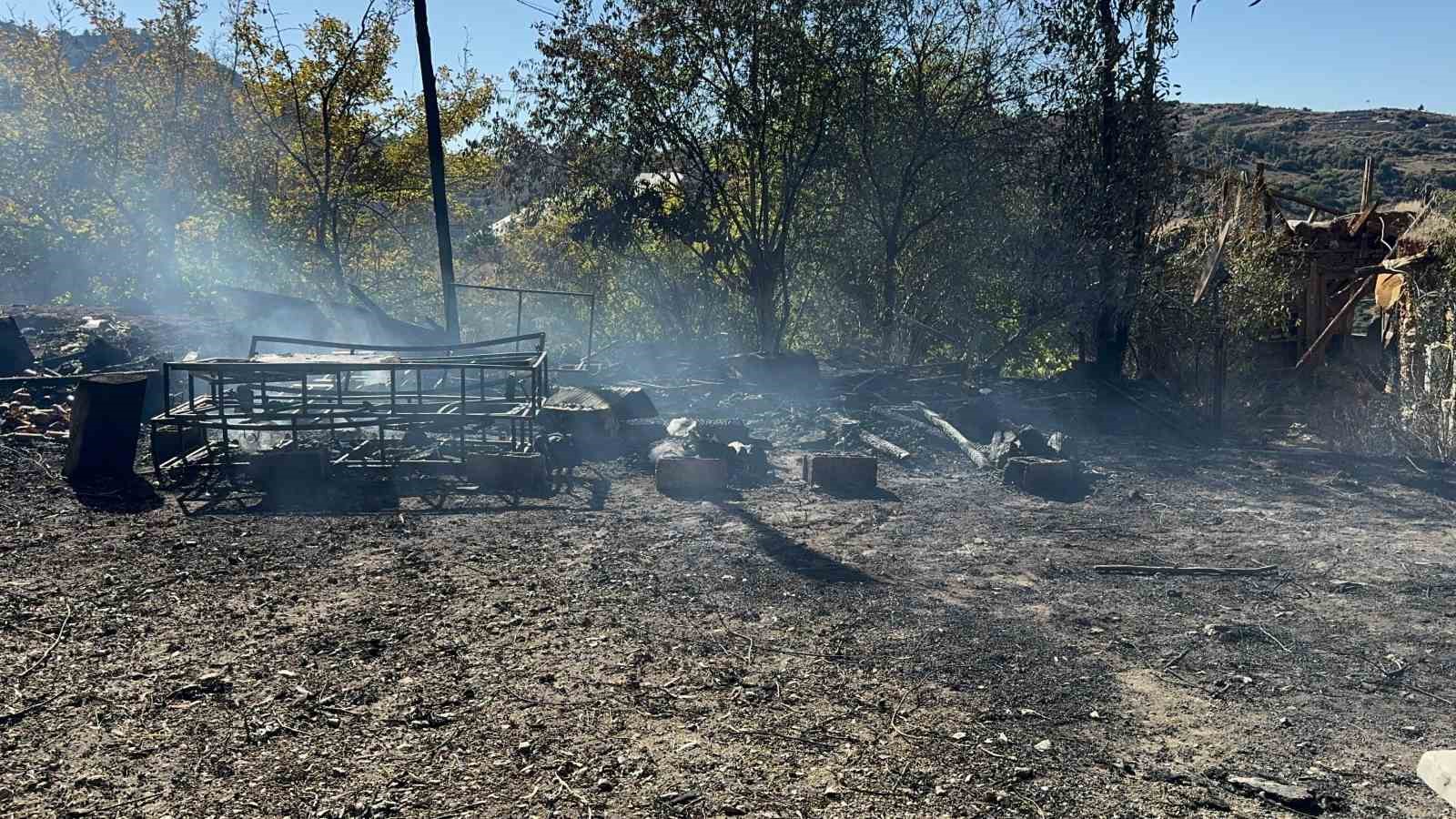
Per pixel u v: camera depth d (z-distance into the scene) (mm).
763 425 12734
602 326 24891
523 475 9234
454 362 9789
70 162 29234
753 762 4227
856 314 21516
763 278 21172
